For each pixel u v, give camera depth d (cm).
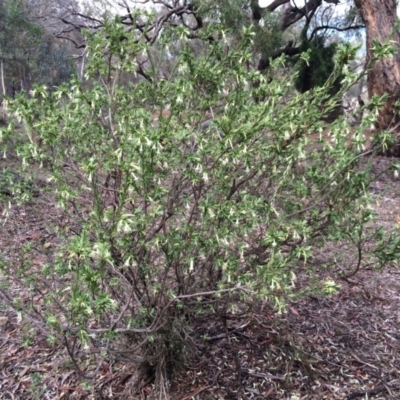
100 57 178
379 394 196
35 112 174
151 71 195
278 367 209
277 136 162
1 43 746
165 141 150
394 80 623
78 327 139
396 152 646
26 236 313
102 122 187
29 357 218
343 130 166
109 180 189
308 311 261
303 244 183
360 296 282
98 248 126
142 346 185
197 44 296
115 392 194
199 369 208
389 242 187
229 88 185
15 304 160
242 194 177
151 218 162
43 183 244
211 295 193
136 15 189
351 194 177
